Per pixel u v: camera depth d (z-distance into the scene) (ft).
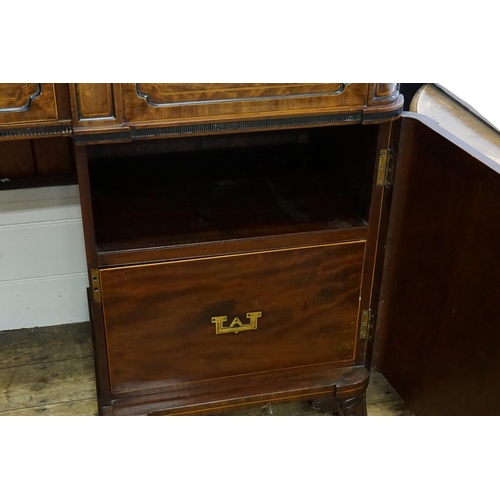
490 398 3.30
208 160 4.11
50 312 4.66
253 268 3.41
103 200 3.65
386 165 3.36
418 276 3.69
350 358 3.84
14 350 4.50
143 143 4.13
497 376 3.23
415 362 3.88
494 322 3.18
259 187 3.83
